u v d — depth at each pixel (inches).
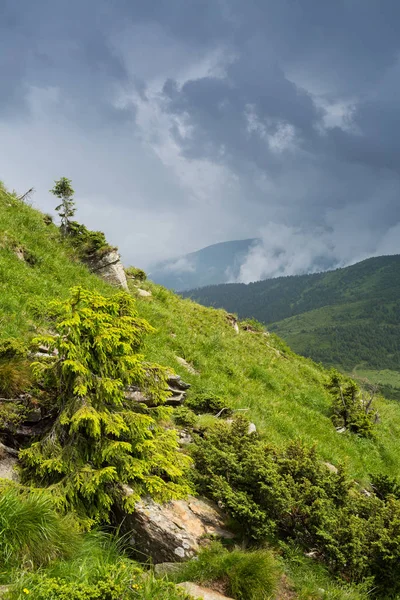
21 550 229.8
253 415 614.5
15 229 750.5
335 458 617.3
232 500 313.6
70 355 295.7
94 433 286.2
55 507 263.9
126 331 334.6
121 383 312.7
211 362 759.7
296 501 330.3
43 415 340.5
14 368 346.3
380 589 303.4
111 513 307.1
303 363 1277.1
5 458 299.0
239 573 265.1
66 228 890.7
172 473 324.2
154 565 278.1
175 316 904.3
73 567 237.5
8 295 516.7
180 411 468.1
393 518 328.8
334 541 306.2
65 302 321.4
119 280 876.0
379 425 920.9
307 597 269.3
